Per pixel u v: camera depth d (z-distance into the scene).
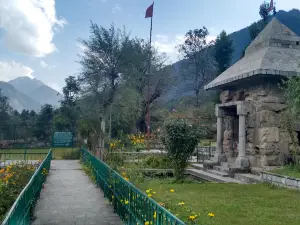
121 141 20.45
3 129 33.19
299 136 11.95
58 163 19.84
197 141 12.09
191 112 32.62
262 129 12.02
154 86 35.72
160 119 32.47
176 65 60.34
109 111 24.06
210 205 7.62
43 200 9.12
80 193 10.21
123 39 27.91
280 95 12.12
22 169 11.93
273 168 11.42
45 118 38.75
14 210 4.17
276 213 6.94
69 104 33.62
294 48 13.38
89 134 22.95
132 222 5.82
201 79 51.34
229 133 14.77
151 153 16.75
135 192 5.62
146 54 33.69
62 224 6.79
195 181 12.15
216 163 14.16
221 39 48.88
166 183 11.28
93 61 26.16
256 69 11.41
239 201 8.05
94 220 7.08
